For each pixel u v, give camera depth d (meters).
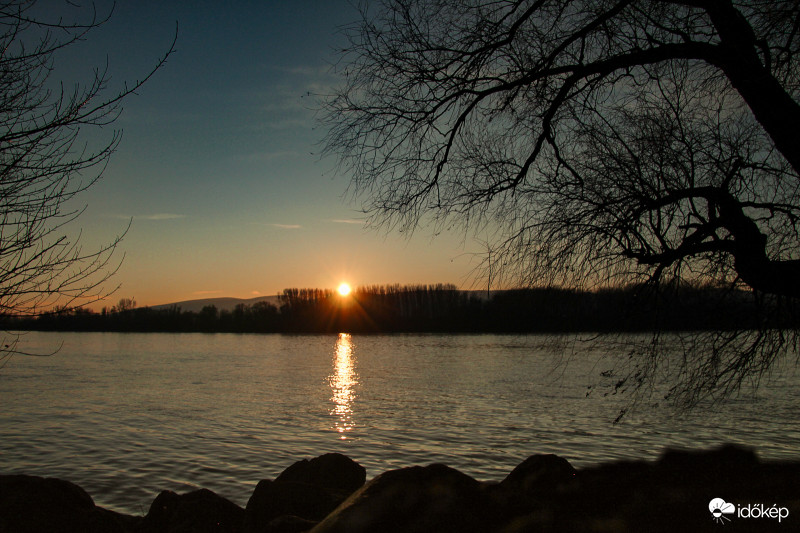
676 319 8.28
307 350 104.50
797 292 6.74
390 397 40.34
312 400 39.62
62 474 19.31
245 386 48.97
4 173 7.00
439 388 44.97
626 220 7.43
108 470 19.91
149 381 53.00
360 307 185.75
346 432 27.14
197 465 20.59
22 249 7.23
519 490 6.21
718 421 23.91
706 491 6.04
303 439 25.52
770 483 6.21
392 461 20.98
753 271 6.97
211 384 50.47
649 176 7.91
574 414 29.84
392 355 86.44
